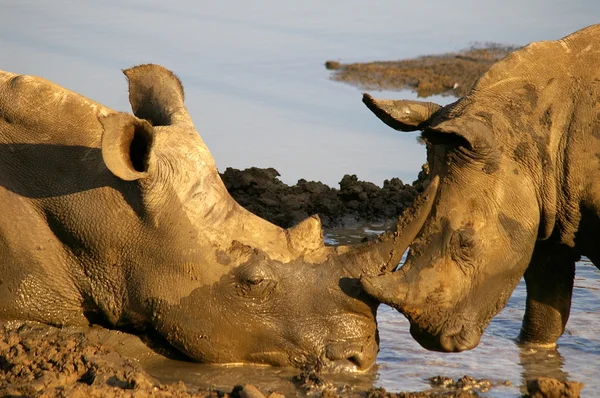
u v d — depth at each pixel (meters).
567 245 19.44
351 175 29.38
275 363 18.33
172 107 19.72
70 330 18.64
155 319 18.22
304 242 18.38
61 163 18.53
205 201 18.14
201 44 44.25
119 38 44.03
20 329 18.47
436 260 17.95
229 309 18.09
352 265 18.25
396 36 46.66
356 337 18.30
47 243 18.48
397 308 17.95
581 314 22.30
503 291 18.45
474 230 17.97
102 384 16.30
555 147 18.58
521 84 18.61
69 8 49.53
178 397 16.31
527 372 18.98
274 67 41.56
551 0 51.56
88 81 36.44
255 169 29.02
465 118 18.03
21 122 18.70
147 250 18.11
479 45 44.88
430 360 19.38
